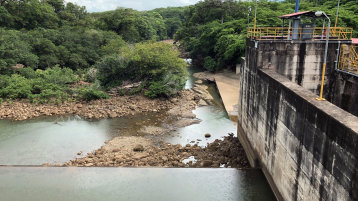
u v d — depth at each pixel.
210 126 30.95
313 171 12.75
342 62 20.92
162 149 25.05
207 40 62.78
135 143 26.59
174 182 18.44
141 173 19.39
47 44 50.38
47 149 25.36
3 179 18.61
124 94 40.81
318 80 21.50
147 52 40.38
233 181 18.75
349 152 10.20
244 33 53.62
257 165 20.92
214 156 23.73
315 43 20.69
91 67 51.62
